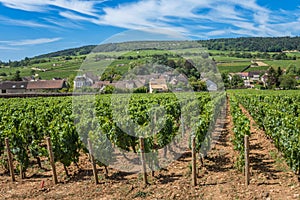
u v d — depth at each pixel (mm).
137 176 8008
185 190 6840
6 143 7875
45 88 63938
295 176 7426
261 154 9820
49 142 7488
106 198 6645
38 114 14359
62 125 8664
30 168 9109
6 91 64062
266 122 11906
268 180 7223
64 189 7285
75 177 8133
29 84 64875
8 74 104812
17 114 13836
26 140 9766
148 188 7090
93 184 7535
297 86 69000
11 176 7988
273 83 70062
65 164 8117
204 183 7211
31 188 7418
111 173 8336
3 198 6859
